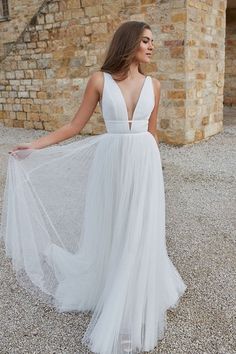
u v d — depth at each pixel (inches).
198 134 310.3
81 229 99.0
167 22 274.1
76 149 95.4
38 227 105.6
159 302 86.7
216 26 313.1
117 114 76.3
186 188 201.3
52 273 106.4
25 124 401.4
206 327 91.0
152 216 78.5
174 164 248.7
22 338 88.4
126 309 80.4
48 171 100.1
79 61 335.3
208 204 177.0
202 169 236.5
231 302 101.2
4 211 109.9
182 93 281.6
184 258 125.4
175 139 295.0
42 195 103.1
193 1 270.2
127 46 73.3
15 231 104.4
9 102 408.5
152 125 86.2
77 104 349.7
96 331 81.5
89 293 94.7
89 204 88.4
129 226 77.9
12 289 108.7
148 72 293.1
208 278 113.0
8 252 107.5
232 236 141.9
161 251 84.8
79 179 97.5
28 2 433.7
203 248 132.6
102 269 88.6
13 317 96.1
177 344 85.3
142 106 76.7
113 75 76.5
